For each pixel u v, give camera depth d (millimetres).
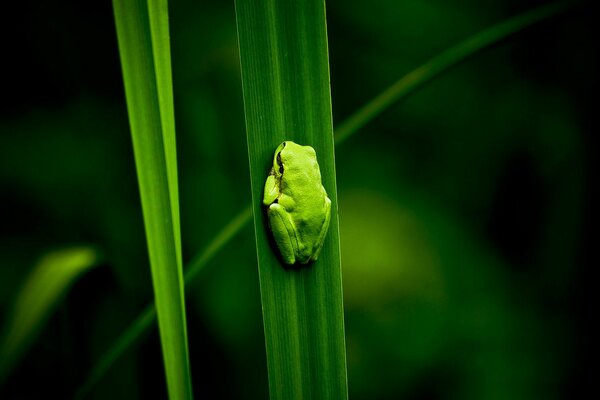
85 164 622
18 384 563
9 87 608
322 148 483
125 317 586
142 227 617
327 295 485
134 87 453
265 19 472
